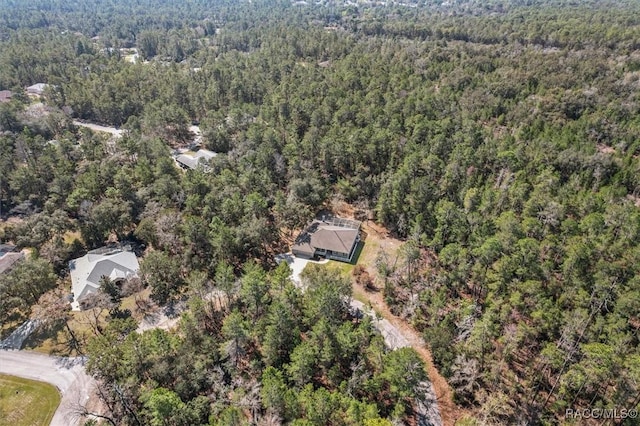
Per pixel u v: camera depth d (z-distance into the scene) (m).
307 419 38.38
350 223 77.19
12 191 84.88
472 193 70.94
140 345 46.00
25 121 109.56
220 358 48.12
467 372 46.38
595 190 83.31
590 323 50.19
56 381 49.97
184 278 63.88
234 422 38.25
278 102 114.19
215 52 193.62
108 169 83.94
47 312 56.78
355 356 48.56
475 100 117.75
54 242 70.44
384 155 90.75
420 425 44.12
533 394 45.94
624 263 56.41
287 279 58.31
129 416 43.44
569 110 114.44
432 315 55.06
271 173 86.69
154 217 72.56
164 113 115.56
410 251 60.31
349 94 118.62
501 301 51.44
